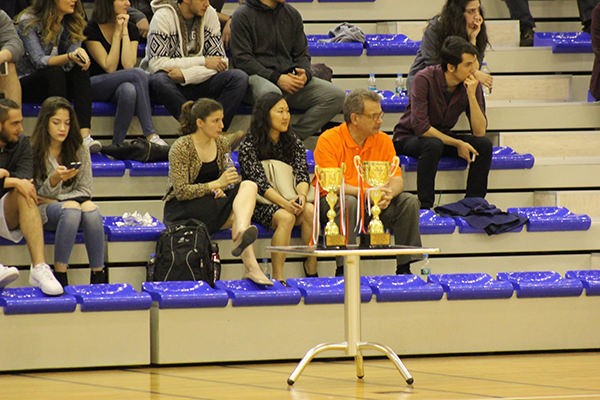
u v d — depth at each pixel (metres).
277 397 9.98
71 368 12.12
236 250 13.19
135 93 17.00
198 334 12.42
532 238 15.84
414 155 16.95
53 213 13.79
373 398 9.84
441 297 13.09
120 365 12.23
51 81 16.58
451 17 18.11
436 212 16.33
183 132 15.25
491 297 13.22
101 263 13.91
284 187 15.08
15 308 11.80
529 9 22.34
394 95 19.47
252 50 18.41
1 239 13.95
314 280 13.34
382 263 15.38
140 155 16.09
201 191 14.62
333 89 17.94
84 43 17.77
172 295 12.27
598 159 18.02
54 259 13.83
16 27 17.08
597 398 9.67
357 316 11.10
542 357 13.01
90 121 16.86
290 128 15.60
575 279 13.64
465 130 18.55
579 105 19.23
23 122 16.86
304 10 21.78
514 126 19.02
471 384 10.77
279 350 12.67
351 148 15.27
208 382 11.07
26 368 11.91
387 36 21.03
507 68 20.94
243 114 18.12
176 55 17.97
